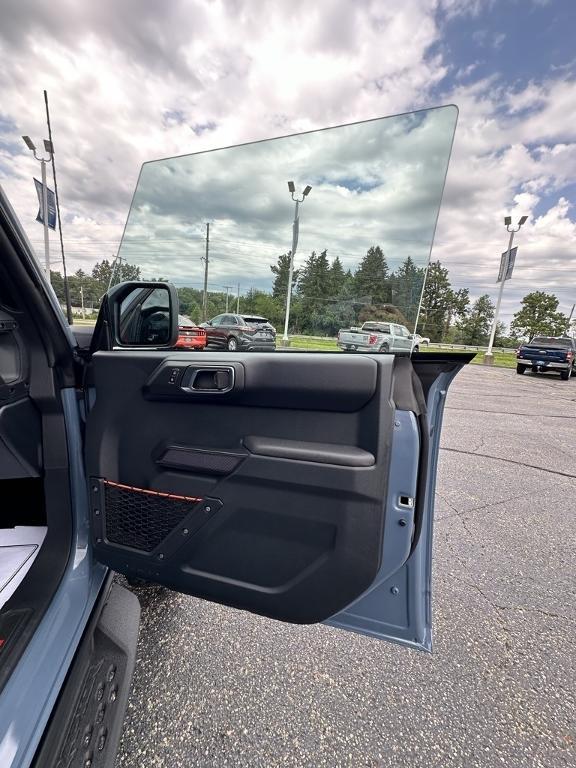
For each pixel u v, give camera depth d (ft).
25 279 3.01
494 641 5.05
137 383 3.47
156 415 3.43
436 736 3.77
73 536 3.82
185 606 5.31
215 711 3.90
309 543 3.03
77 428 3.78
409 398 2.98
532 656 4.82
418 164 3.14
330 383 2.93
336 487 2.91
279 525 3.11
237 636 4.88
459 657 4.76
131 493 3.58
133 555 3.61
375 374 2.87
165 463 3.42
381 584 3.35
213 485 3.26
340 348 3.39
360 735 3.74
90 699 2.94
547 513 8.89
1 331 3.33
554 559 7.02
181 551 3.43
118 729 2.89
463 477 11.07
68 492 3.79
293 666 4.50
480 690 4.32
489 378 38.27
